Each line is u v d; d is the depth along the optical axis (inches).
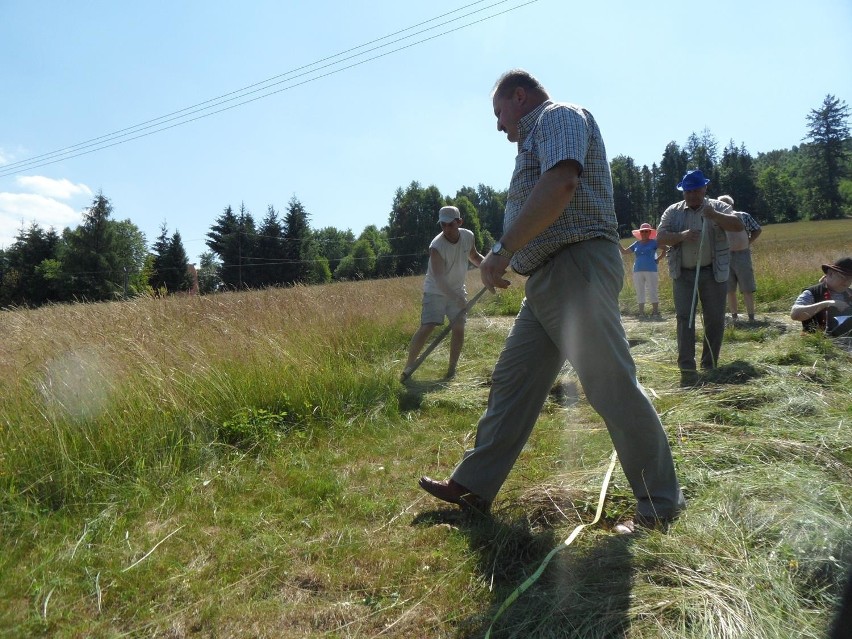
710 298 228.5
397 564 102.6
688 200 231.0
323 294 362.9
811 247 1053.2
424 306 260.8
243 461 156.3
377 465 152.8
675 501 107.6
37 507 124.7
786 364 220.7
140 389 169.5
